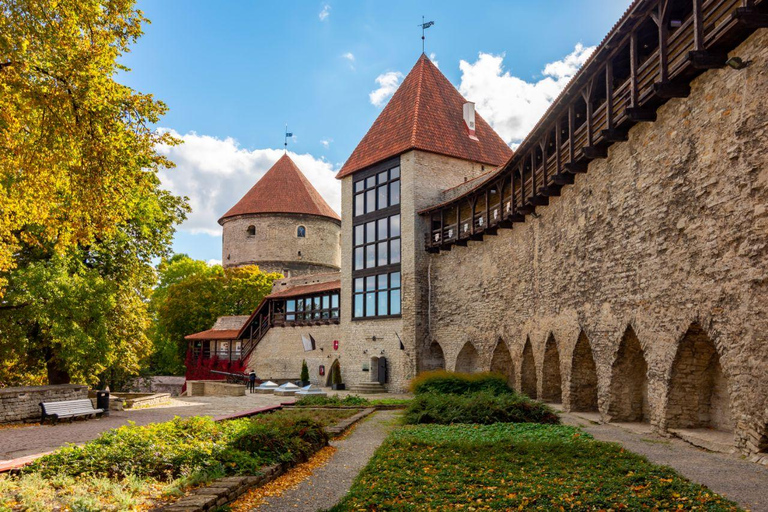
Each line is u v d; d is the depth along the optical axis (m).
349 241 39.56
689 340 12.98
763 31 10.38
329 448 12.98
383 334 36.25
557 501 7.77
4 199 13.20
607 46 15.15
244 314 58.62
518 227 25.16
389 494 8.43
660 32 12.88
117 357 25.94
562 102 18.44
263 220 64.12
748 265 10.77
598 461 10.56
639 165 14.95
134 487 8.25
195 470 9.12
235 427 12.91
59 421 18.45
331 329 41.19
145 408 23.62
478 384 22.88
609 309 16.64
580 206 18.75
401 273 35.25
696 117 12.46
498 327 27.09
